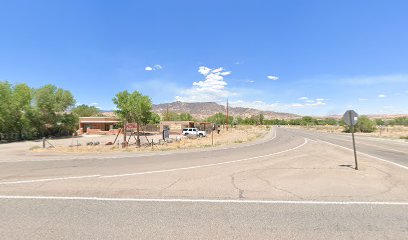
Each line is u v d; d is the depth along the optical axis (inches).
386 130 2834.6
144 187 328.8
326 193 296.7
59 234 186.4
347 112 473.4
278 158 639.8
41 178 391.9
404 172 431.5
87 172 445.7
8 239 178.4
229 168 482.3
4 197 283.4
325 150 856.9
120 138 1927.9
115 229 194.9
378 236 182.5
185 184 345.4
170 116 4124.0
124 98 1432.1
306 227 197.9
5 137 1828.2
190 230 192.7
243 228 196.1
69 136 2283.5
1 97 1780.3
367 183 347.6
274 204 255.6
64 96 2308.1
